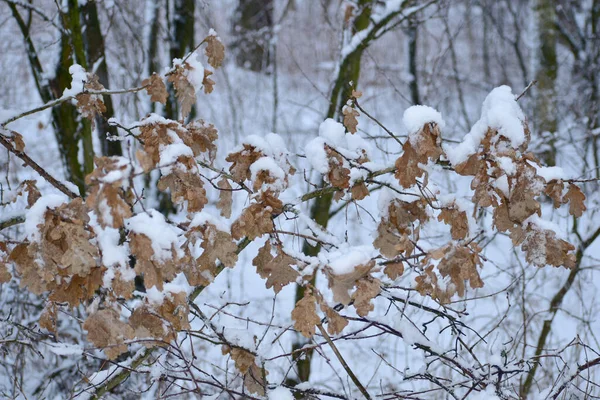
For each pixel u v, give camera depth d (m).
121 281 2.27
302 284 2.51
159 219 2.36
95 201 2.06
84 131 5.38
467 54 15.16
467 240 2.62
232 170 2.94
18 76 9.23
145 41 6.86
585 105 9.27
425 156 2.52
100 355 4.90
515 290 5.47
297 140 10.14
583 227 6.11
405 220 2.88
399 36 13.47
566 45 11.77
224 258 2.52
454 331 3.27
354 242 7.57
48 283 2.43
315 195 3.01
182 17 7.12
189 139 2.87
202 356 5.11
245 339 2.96
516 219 2.54
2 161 6.02
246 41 12.84
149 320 2.52
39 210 2.36
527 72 10.86
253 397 2.89
